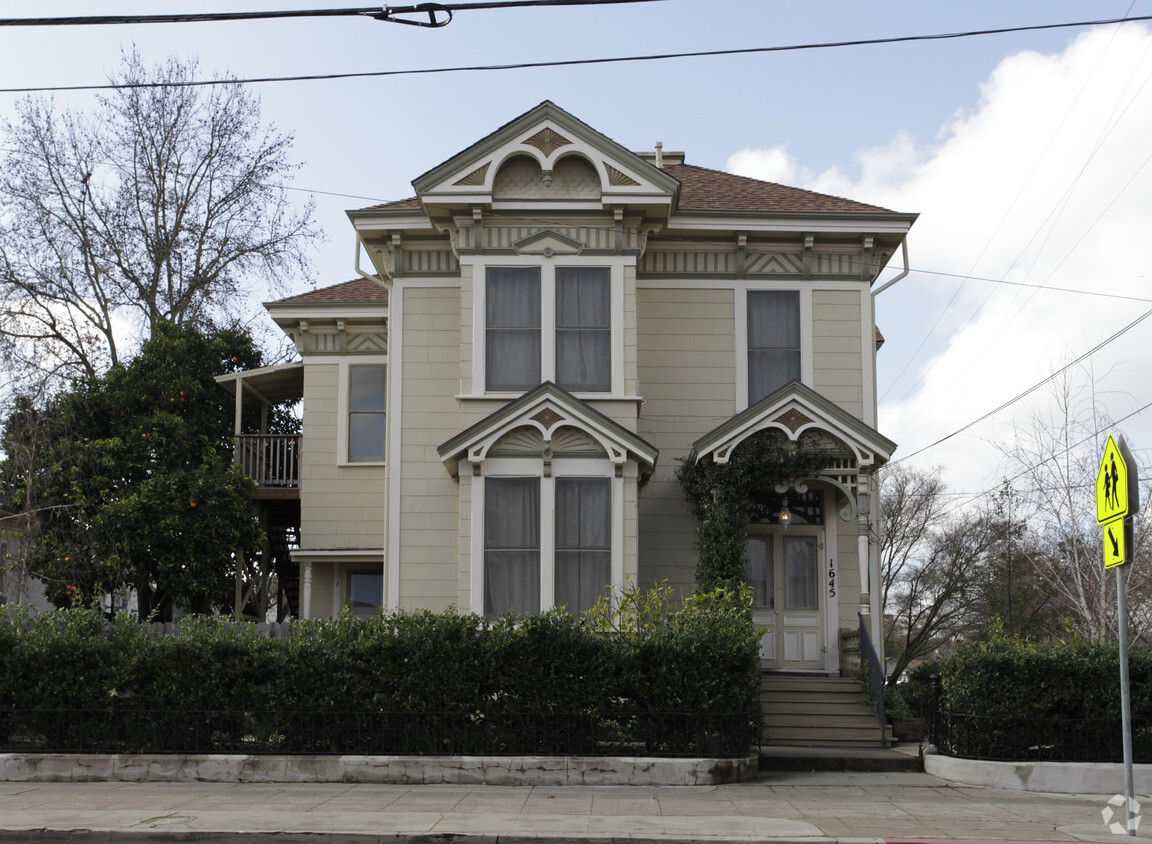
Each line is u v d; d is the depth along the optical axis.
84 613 13.78
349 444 20.45
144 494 19.62
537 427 15.84
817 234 17.97
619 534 15.63
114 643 13.23
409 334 17.70
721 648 12.94
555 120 16.94
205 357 23.14
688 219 17.83
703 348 17.92
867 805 11.32
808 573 17.69
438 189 16.78
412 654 12.91
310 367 20.72
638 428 17.67
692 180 20.28
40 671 13.16
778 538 17.72
